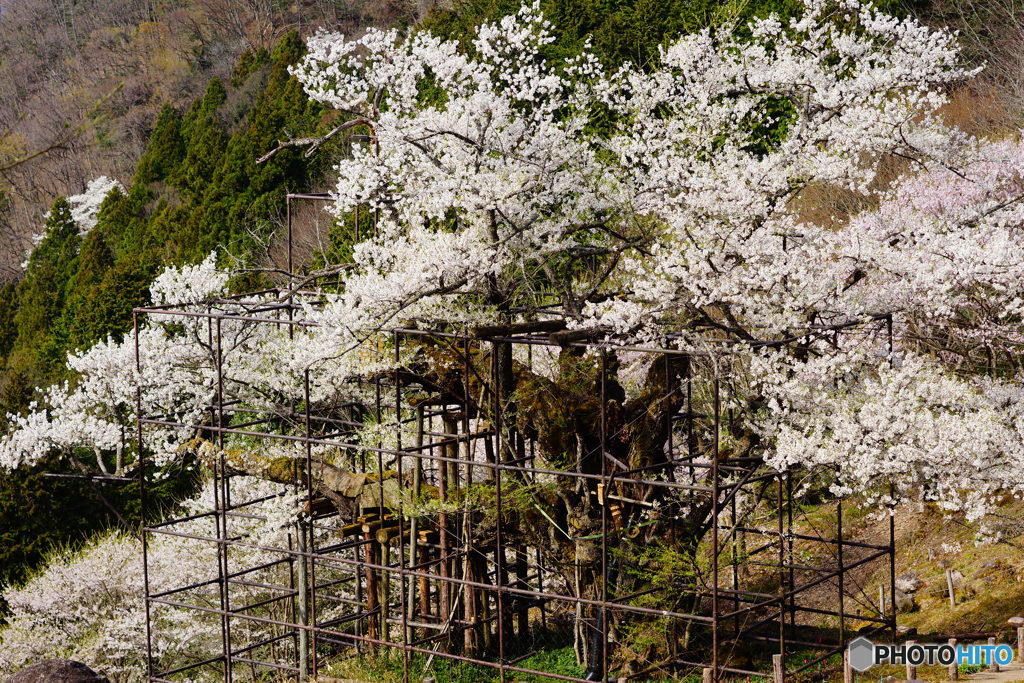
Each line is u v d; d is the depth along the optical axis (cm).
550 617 1506
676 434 1527
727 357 1126
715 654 1058
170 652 1747
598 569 1280
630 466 1256
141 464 1470
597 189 1419
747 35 2266
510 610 1391
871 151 1409
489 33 1386
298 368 1315
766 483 1252
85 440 1720
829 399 1159
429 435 1336
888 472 1138
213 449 1462
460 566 1377
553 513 1326
